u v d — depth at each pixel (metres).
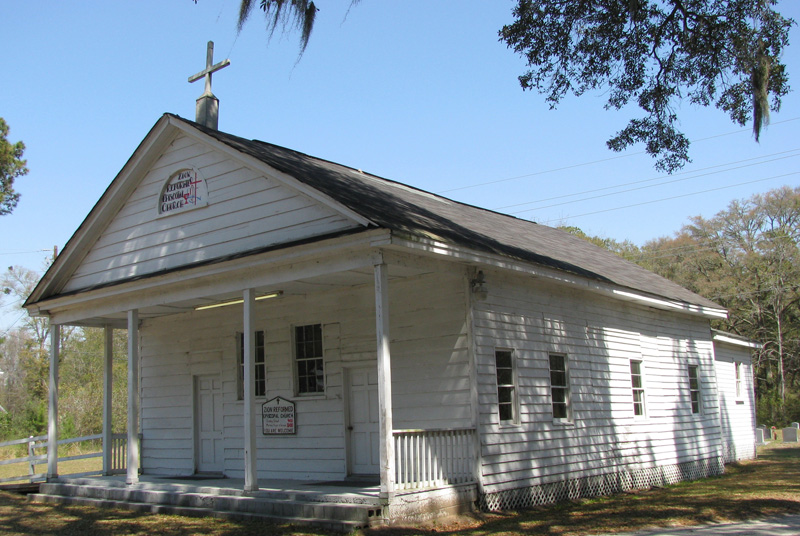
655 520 10.68
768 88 13.16
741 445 24.12
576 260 16.95
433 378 12.41
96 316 15.04
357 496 10.12
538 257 13.82
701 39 13.92
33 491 15.76
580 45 14.46
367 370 13.58
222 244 12.80
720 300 51.38
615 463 15.80
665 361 19.05
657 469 17.45
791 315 50.44
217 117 16.42
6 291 48.81
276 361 14.80
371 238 10.06
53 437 15.30
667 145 15.65
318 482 13.24
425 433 10.87
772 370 50.62
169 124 13.64
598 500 14.02
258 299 14.60
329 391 13.90
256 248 12.25
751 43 13.33
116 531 10.66
